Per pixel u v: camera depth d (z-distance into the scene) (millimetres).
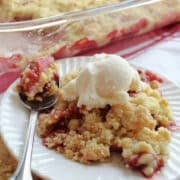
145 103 518
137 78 536
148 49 708
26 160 467
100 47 706
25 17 698
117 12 721
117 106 509
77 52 687
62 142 497
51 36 670
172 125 523
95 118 508
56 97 553
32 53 655
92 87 512
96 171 469
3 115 525
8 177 486
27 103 546
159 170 470
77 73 573
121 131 500
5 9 700
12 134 504
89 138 496
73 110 524
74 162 477
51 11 708
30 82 551
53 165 470
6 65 637
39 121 526
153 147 482
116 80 511
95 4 738
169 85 575
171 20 750
